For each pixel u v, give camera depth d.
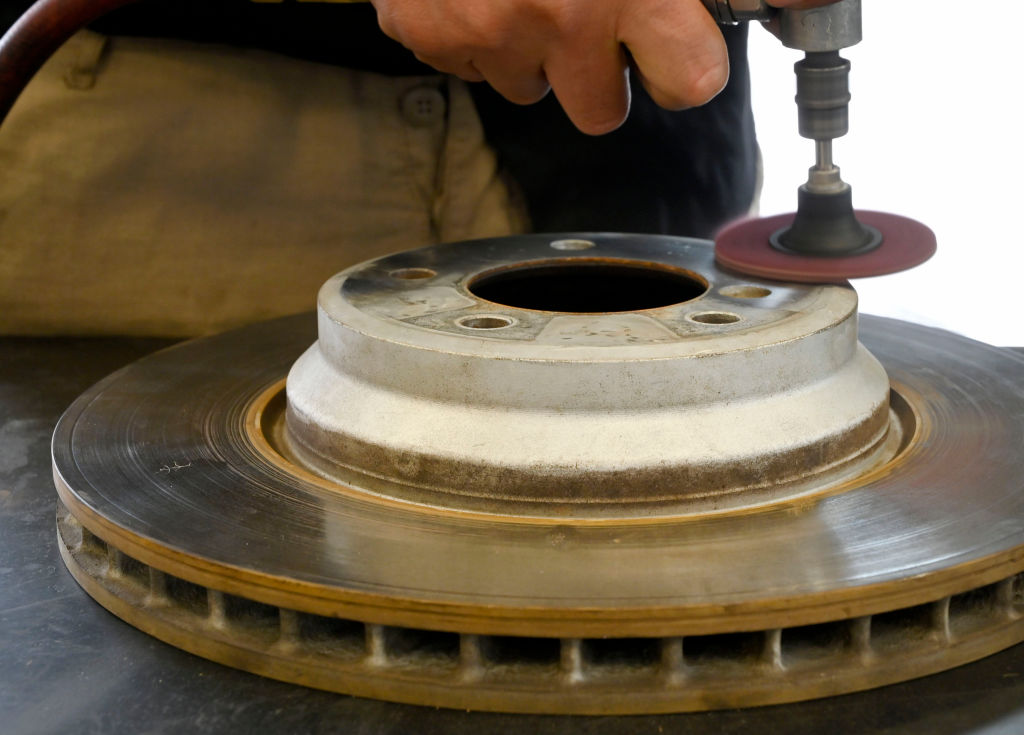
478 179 1.20
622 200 1.19
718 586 0.54
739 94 1.23
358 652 0.57
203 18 1.10
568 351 0.63
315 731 0.53
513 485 0.62
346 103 1.16
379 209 1.20
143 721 0.55
